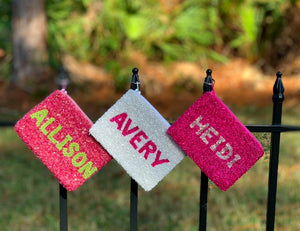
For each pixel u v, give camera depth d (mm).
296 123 3957
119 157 1185
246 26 6633
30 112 1170
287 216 2283
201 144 1158
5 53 5824
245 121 4070
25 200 2551
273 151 1289
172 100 5016
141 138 1178
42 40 5219
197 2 6734
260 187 2607
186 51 6559
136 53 6406
